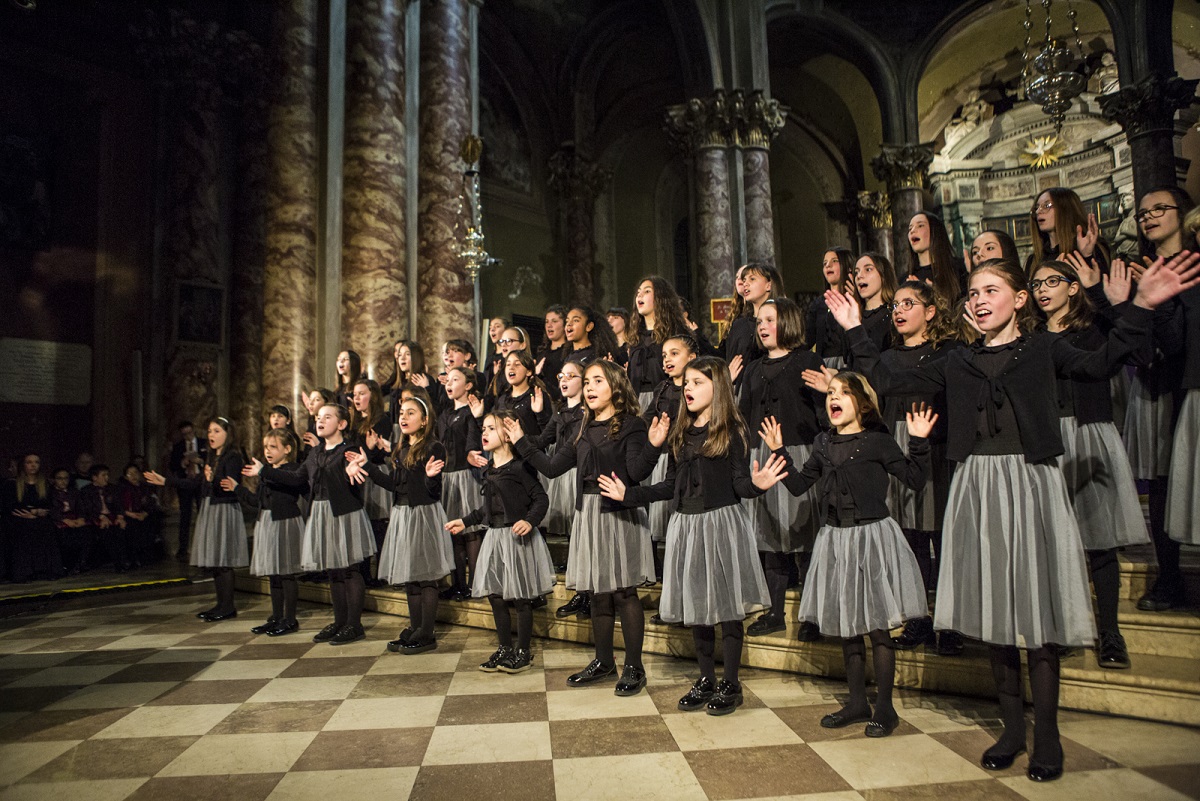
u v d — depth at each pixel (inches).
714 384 128.4
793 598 158.2
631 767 102.2
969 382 105.2
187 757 111.3
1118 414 153.6
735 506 127.9
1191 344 113.4
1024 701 120.0
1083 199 802.8
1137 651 122.8
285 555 198.7
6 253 420.5
